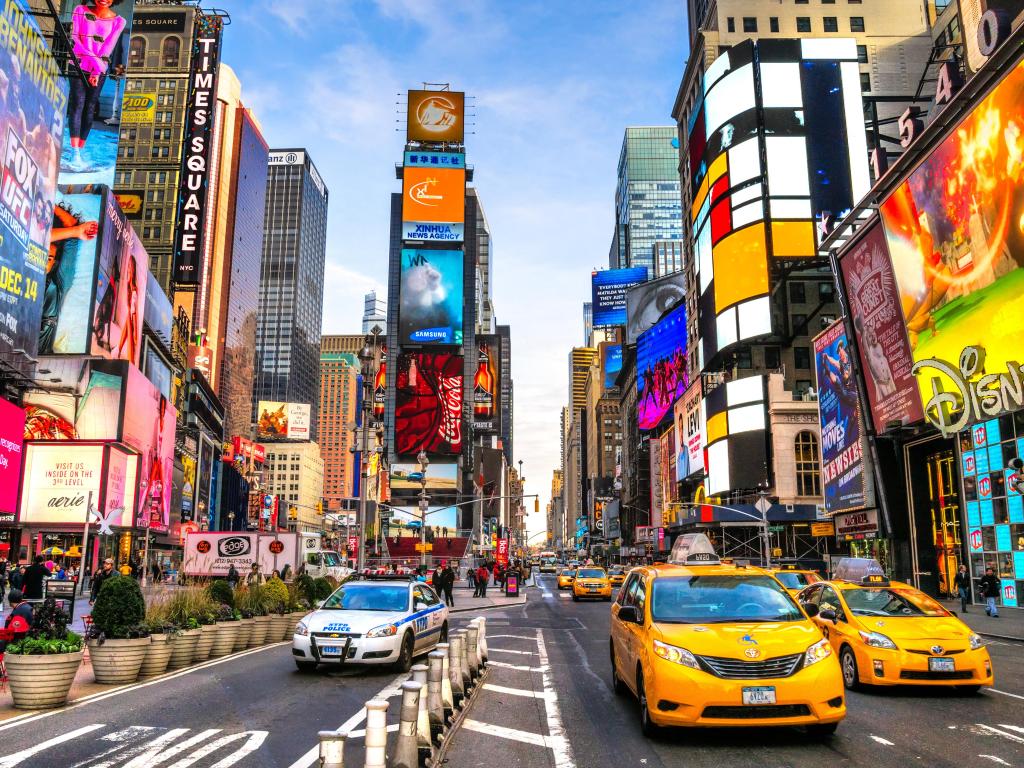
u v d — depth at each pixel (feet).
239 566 123.85
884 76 281.33
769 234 246.06
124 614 42.80
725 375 259.19
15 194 119.75
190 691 39.37
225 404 543.39
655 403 370.32
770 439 229.04
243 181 588.50
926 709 34.19
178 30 440.45
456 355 432.25
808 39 260.42
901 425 126.11
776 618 30.91
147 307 251.19
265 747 27.63
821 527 175.32
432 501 418.10
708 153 273.33
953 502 128.26
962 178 101.24
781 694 26.45
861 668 37.78
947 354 108.68
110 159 238.89
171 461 253.85
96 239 202.59
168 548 260.62
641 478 413.18
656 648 28.40
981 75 94.79
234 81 586.04
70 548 183.21
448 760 26.13
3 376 128.67
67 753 26.66
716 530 252.83
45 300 196.24
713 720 26.66
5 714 33.22
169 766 25.05
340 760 17.79
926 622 39.04
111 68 245.04
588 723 31.96
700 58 299.38
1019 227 90.38
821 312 248.73
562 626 82.02
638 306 459.32
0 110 114.21
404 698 23.18
